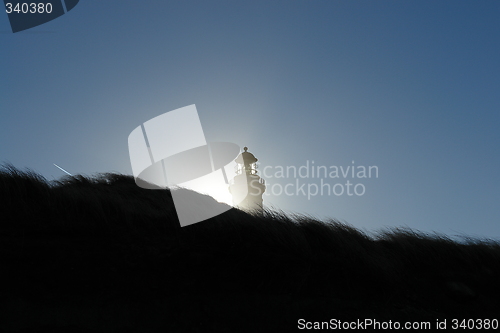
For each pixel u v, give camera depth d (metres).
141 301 7.19
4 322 6.27
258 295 7.71
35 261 7.46
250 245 8.69
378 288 8.45
